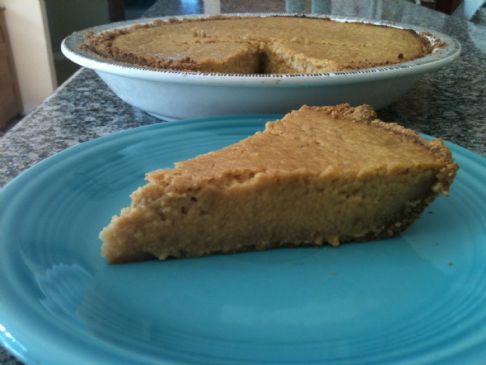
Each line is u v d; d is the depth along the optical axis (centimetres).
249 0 57
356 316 12
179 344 11
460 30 44
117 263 14
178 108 21
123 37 29
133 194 14
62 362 10
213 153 16
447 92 28
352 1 56
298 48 27
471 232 15
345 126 18
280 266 14
